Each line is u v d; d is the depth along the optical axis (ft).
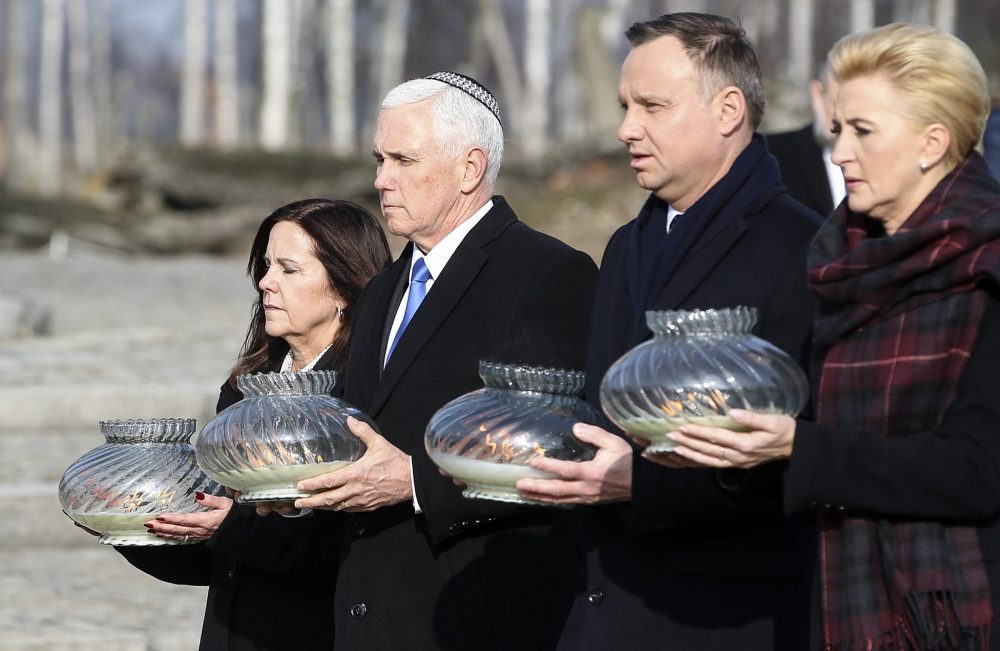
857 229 22.80
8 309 86.43
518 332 28.60
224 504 29.32
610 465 24.21
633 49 25.67
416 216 29.12
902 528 21.79
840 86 22.61
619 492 24.31
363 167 185.98
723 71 25.14
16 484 56.49
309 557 29.66
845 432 21.47
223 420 26.89
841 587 22.20
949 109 21.99
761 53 301.43
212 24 439.63
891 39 22.24
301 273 30.89
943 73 21.99
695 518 24.03
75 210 182.09
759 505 23.88
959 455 21.22
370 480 27.09
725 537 24.85
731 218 25.25
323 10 296.30
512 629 28.43
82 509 29.04
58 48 309.22
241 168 184.96
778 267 24.84
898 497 21.31
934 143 22.13
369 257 31.32
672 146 25.14
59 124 326.44
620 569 25.45
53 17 309.42
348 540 28.96
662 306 25.30
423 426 28.48
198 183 182.80
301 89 253.85
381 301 30.22
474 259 29.09
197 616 44.93
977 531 21.75
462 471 24.75
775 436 21.38
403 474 27.45
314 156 186.80
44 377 72.38
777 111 170.81
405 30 322.14
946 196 21.94
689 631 24.72
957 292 21.53
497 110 29.81
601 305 26.73
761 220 25.31
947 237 21.38
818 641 22.65
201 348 83.71
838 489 21.31
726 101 25.26
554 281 28.99
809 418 23.21
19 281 124.47
